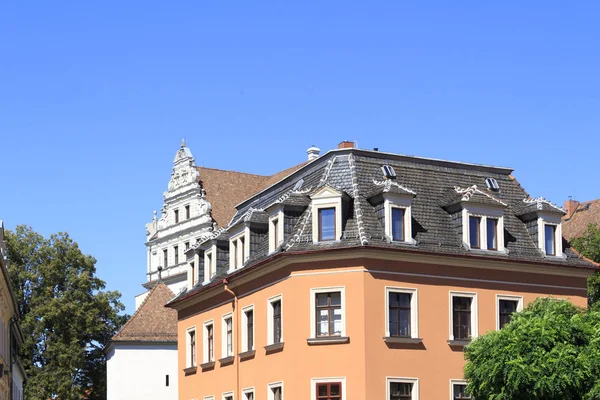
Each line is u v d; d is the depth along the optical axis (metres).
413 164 52.00
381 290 46.47
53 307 89.56
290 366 47.09
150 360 78.94
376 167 50.81
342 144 53.91
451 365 47.38
